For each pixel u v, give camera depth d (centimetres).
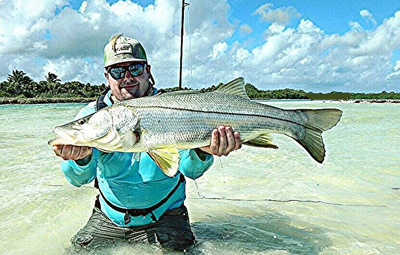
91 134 102
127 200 119
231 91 116
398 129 477
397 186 206
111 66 120
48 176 231
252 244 128
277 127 117
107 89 130
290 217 157
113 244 123
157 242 121
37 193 194
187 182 221
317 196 189
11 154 303
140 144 105
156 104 107
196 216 158
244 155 309
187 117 108
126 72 119
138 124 105
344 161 274
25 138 398
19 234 139
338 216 158
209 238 133
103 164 117
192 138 109
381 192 195
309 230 142
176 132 107
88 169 113
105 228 124
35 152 313
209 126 109
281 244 128
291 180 223
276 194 193
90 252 120
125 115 104
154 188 120
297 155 305
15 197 187
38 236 137
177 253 119
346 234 138
